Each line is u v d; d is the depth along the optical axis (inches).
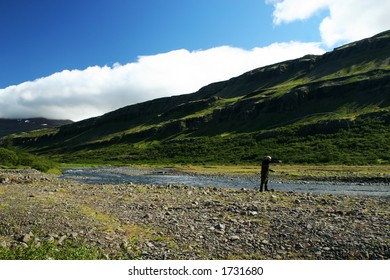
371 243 578.9
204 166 4665.4
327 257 533.6
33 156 3860.7
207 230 674.2
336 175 2610.7
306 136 5610.2
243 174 3026.6
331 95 7062.0
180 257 527.2
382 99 6240.2
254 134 6530.5
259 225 708.7
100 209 866.1
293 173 2842.0
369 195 1540.4
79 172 3587.6
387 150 4200.3
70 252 480.1
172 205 943.0
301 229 668.7
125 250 550.9
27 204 836.0
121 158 7436.0
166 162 6023.6
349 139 4923.7
